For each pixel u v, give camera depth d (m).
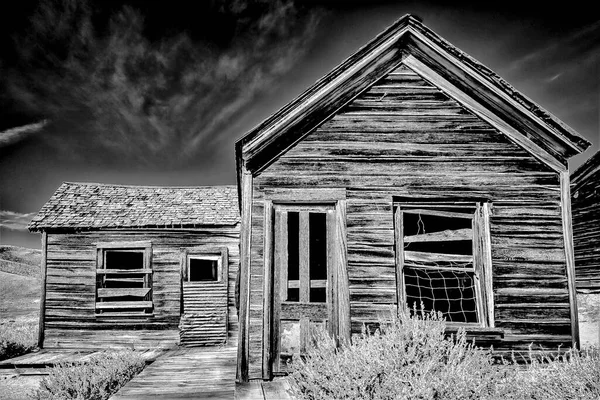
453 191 7.12
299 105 7.12
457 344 4.92
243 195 7.08
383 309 6.69
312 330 6.66
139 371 9.30
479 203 7.20
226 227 14.25
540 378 5.45
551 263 7.00
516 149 7.30
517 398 4.91
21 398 8.65
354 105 7.30
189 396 5.45
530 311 6.83
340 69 7.18
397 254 6.95
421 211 7.14
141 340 13.66
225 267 14.03
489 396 4.51
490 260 6.94
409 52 7.50
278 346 6.58
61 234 14.06
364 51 7.23
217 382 6.38
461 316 11.53
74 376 7.97
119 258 19.53
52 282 13.84
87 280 13.88
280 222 6.96
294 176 7.03
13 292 33.00
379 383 4.56
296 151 7.11
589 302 11.90
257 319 6.58
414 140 7.25
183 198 15.91
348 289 6.73
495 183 7.17
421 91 7.41
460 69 7.37
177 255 14.13
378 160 7.15
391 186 7.08
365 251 6.86
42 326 13.62
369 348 4.93
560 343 6.76
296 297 11.89
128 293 13.79
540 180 7.22
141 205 15.30
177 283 14.02
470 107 7.36
